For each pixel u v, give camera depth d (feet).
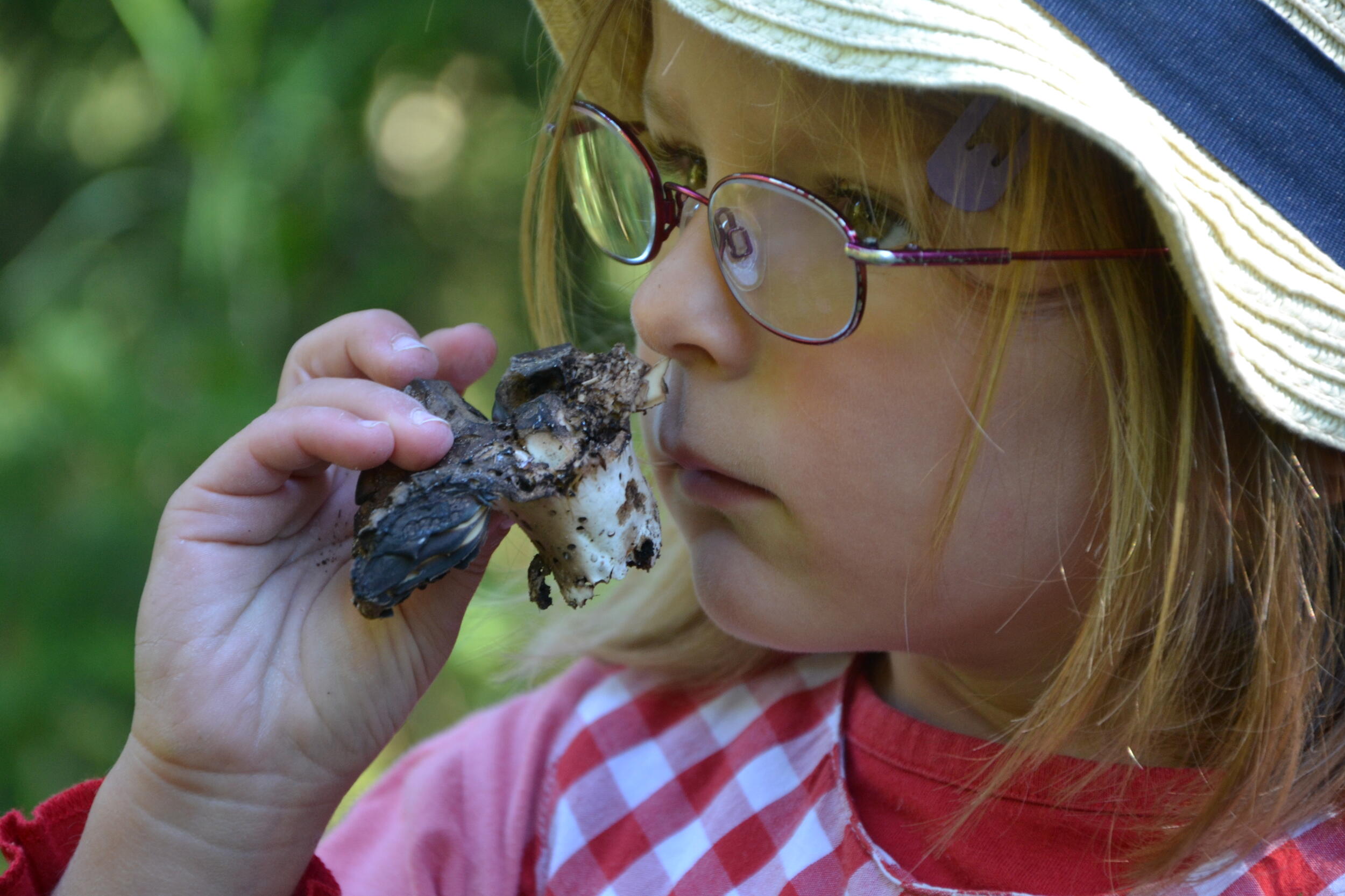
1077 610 1.94
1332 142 1.85
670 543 2.30
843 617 1.95
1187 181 1.82
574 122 2.10
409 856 2.22
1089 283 1.88
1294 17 1.84
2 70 4.76
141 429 3.84
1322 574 1.92
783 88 1.88
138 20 3.84
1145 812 1.95
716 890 2.09
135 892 1.98
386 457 1.91
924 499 1.90
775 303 1.90
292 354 2.14
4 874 2.00
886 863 2.02
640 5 2.08
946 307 1.87
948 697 2.07
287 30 4.18
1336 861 1.91
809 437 1.90
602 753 2.23
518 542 2.51
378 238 4.19
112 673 3.57
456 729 2.40
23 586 3.72
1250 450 1.91
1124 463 1.88
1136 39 1.84
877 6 1.82
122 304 4.19
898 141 1.86
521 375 1.91
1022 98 1.78
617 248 2.10
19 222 4.66
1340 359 1.85
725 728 2.21
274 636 2.03
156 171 4.37
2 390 4.08
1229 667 1.97
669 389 1.96
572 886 2.15
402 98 4.26
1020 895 1.96
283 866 2.01
